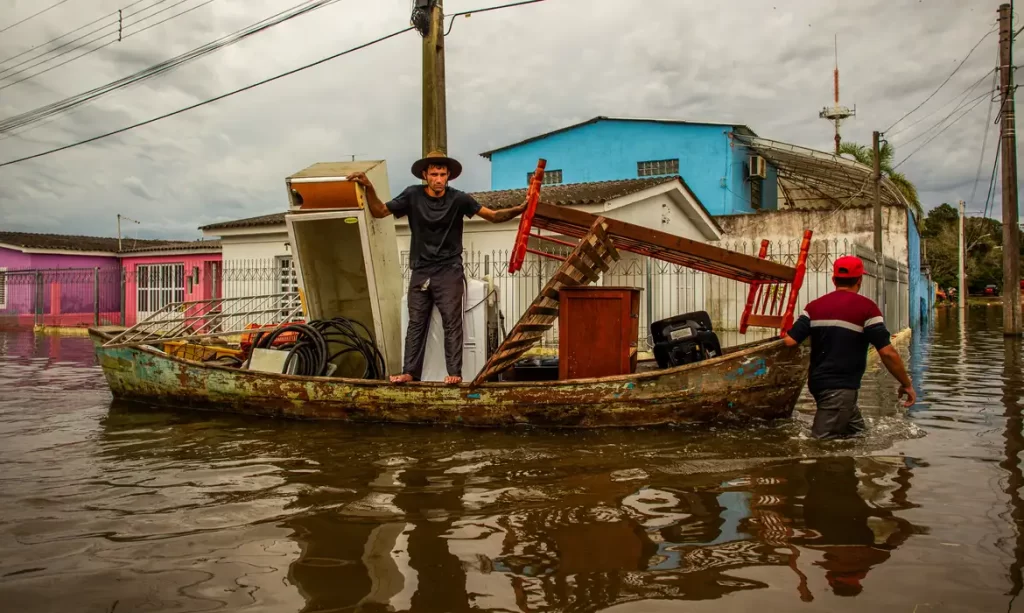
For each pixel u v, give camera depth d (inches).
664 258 288.4
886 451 194.7
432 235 253.3
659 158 1052.5
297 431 239.6
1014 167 644.1
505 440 219.8
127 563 120.9
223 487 169.2
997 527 132.1
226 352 347.9
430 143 437.4
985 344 581.0
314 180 273.3
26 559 122.9
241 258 740.0
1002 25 645.3
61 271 913.5
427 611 100.6
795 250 738.8
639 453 197.3
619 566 116.1
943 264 2269.9
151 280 941.2
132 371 298.7
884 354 204.5
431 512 147.0
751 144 964.6
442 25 441.4
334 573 115.3
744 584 108.3
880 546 123.3
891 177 1087.0
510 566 117.2
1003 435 214.5
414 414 244.7
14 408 293.4
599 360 247.3
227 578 113.9
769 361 225.8
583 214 250.1
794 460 186.1
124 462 196.5
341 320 291.6
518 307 582.9
